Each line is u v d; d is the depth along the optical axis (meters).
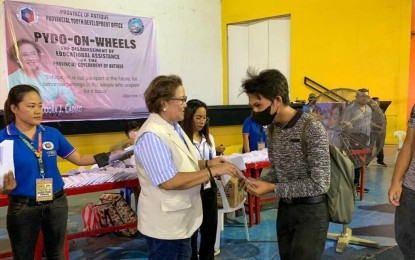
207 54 8.05
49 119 5.73
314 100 2.91
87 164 2.31
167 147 1.59
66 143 2.24
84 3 6.07
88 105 6.15
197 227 1.77
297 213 1.67
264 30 8.27
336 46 7.68
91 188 2.77
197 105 2.69
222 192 3.28
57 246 2.12
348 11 7.54
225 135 7.29
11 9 5.38
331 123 2.82
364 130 2.85
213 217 2.55
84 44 6.08
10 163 1.84
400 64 7.47
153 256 1.69
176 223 1.64
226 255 3.19
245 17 8.24
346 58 7.65
